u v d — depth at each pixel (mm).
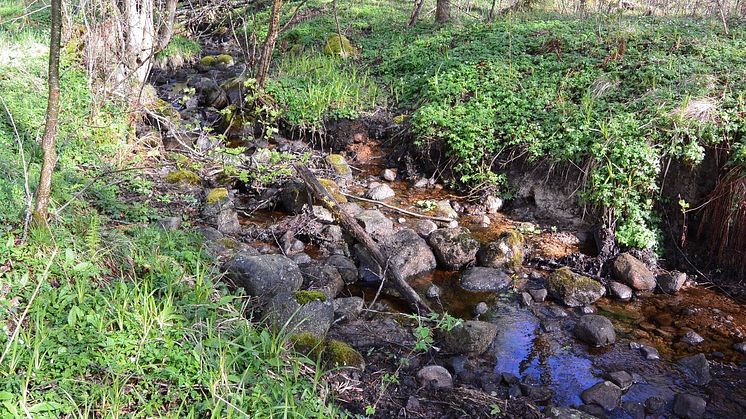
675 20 10930
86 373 3682
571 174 7602
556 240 7395
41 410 3297
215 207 6992
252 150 9500
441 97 9445
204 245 5703
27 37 10406
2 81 8023
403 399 4402
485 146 8312
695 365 5082
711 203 6656
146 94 9711
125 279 4680
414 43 12750
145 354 3891
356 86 10711
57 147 7023
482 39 11656
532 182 7984
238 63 13688
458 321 4957
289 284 5480
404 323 5586
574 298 6141
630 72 8695
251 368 4078
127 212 6168
